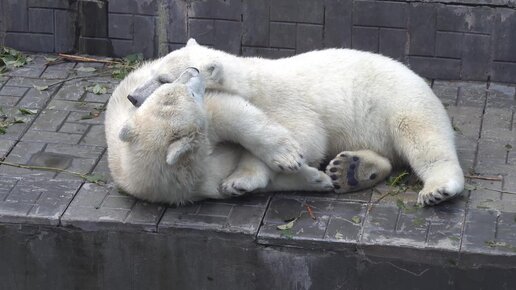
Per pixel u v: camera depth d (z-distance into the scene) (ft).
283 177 21.36
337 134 22.31
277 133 20.65
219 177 21.06
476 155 22.90
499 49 26.27
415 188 21.65
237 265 20.59
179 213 20.95
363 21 26.73
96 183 22.18
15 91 26.14
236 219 20.67
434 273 19.75
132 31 27.91
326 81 22.17
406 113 21.53
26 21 28.25
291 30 27.09
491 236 19.83
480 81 26.68
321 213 20.84
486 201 21.03
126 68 27.50
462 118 24.71
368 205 21.04
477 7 26.02
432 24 26.40
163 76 21.11
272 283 20.59
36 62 27.91
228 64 21.50
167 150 19.80
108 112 22.48
